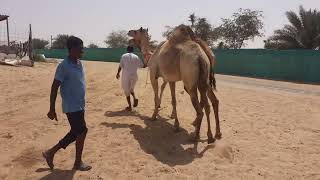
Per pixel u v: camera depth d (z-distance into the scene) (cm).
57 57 7656
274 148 820
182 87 1847
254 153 782
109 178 630
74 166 661
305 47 3872
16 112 1130
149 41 1161
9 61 2853
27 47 3584
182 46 827
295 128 1000
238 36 5991
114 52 6506
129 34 1161
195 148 794
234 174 661
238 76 3338
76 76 618
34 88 1664
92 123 986
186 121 1033
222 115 1145
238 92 1791
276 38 3969
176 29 870
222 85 2225
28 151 760
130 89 1148
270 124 1040
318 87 2383
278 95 1716
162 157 742
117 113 1123
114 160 709
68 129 929
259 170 685
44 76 2180
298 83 2723
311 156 772
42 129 927
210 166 695
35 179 623
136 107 1226
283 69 3166
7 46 3509
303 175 668
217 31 6122
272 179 648
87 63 5062
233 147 816
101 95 1509
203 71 790
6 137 855
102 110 1173
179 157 743
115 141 823
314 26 3797
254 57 3456
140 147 793
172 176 643
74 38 617
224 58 3797
